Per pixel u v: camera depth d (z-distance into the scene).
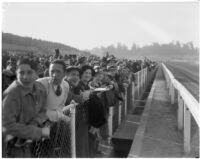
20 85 2.67
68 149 3.61
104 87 5.29
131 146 5.08
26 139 2.68
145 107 8.48
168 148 5.06
